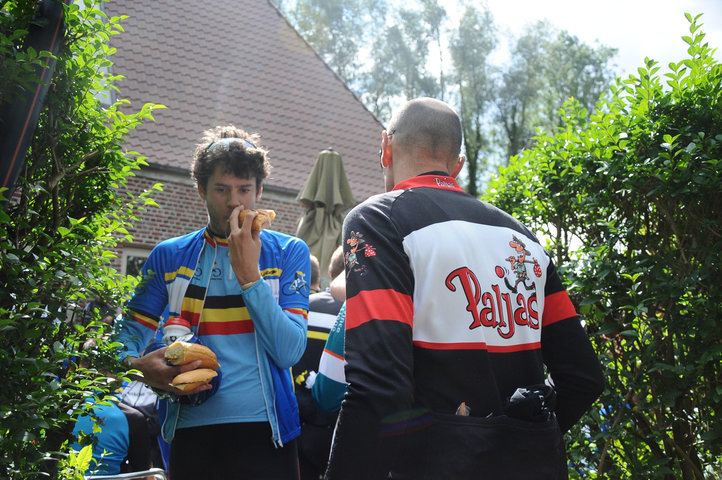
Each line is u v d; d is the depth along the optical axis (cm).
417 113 188
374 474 141
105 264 203
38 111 159
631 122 280
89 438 184
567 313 185
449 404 153
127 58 1439
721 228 255
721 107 259
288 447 223
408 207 168
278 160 1449
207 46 1571
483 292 163
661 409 266
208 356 208
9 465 152
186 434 217
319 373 220
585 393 180
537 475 153
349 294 155
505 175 364
